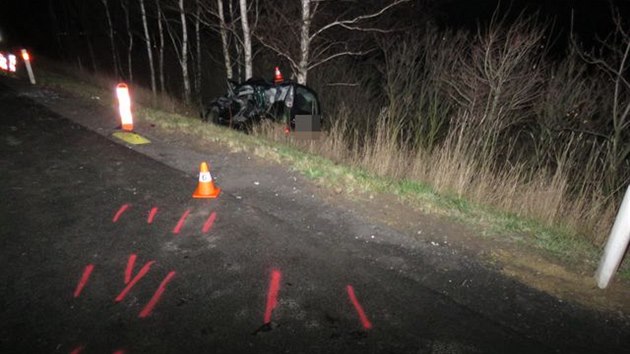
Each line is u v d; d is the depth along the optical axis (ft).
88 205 14.49
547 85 24.27
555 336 9.20
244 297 10.16
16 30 77.46
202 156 19.93
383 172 19.89
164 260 11.53
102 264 11.23
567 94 23.07
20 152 19.10
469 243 12.76
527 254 12.25
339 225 13.70
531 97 23.13
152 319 9.35
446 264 11.67
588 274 11.37
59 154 19.12
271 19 32.19
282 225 13.60
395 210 14.85
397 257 11.97
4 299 9.75
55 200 14.76
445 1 46.70
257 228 13.37
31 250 11.73
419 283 10.86
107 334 8.89
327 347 8.75
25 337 8.71
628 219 9.96
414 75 28.84
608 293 10.62
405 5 37.91
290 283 10.73
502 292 10.57
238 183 16.88
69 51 67.26
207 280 10.74
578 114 23.02
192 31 56.18
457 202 15.90
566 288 10.77
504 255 12.16
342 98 35.42
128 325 9.14
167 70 58.29
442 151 19.67
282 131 26.68
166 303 9.86
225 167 18.65
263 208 14.75
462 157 18.97
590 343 9.05
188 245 12.30
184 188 16.21
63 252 11.69
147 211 14.26
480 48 23.47
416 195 16.03
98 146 20.40
